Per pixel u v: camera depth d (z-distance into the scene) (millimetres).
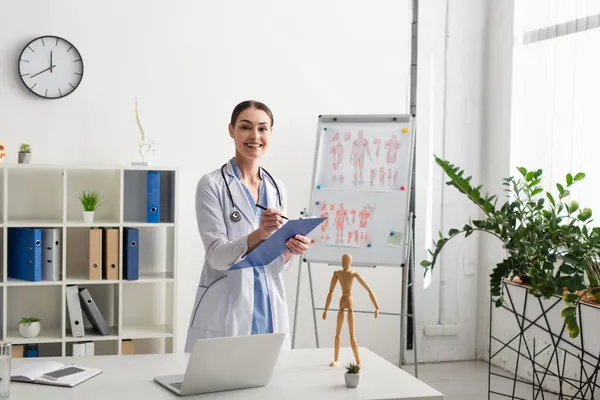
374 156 4238
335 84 4652
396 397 1979
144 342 4266
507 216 3461
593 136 4020
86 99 4184
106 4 4199
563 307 3303
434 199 4895
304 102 4598
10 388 1996
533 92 4523
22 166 3771
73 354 3924
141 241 4297
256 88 4504
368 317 4797
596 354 3123
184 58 4355
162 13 4305
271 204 2799
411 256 4477
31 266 3812
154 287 4344
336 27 4637
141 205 4273
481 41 4945
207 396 1962
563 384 4129
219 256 2494
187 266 4418
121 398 1927
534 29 4512
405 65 4777
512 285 3625
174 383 2043
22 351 3852
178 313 4414
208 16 4391
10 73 4059
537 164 4477
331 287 2285
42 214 4129
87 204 3908
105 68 4211
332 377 2168
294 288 4684
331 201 4238
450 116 4906
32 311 4125
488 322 4938
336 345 2295
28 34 4078
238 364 1978
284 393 2002
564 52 4254
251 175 2783
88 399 1910
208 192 2672
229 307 2621
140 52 4273
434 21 4852
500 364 4797
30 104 4098
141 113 4285
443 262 4949
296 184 4590
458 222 4957
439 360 4977
